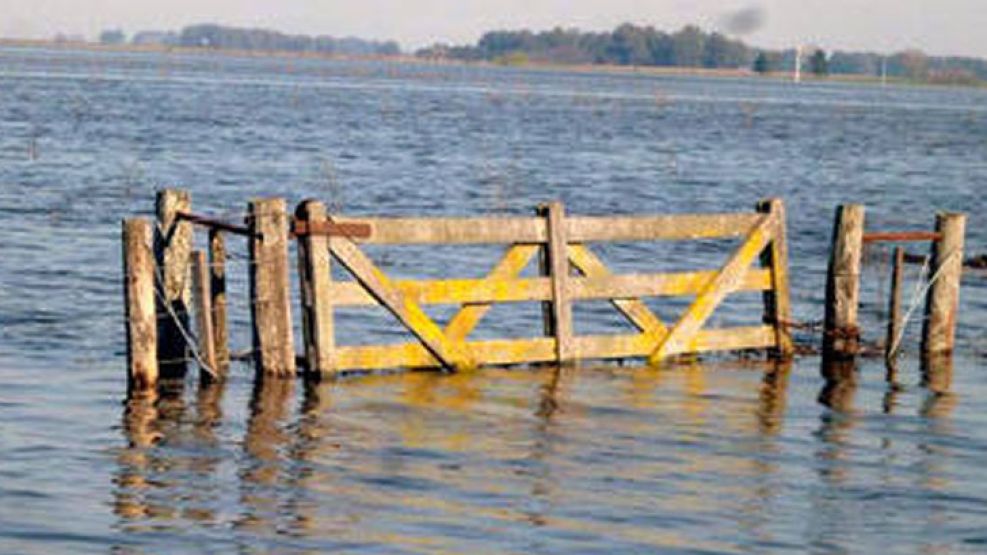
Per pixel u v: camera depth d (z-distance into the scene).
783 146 161.62
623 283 46.34
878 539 31.52
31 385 42.25
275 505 32.47
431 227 43.75
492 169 115.75
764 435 39.72
